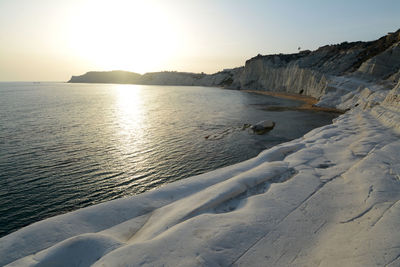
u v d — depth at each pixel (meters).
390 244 4.24
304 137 17.17
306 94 80.44
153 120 42.84
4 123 38.31
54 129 34.47
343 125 20.02
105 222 5.80
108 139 29.36
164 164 21.22
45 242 4.90
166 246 4.43
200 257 4.17
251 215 5.55
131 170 19.86
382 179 7.10
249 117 44.31
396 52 49.72
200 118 44.56
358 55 69.62
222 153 23.86
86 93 122.44
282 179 8.11
